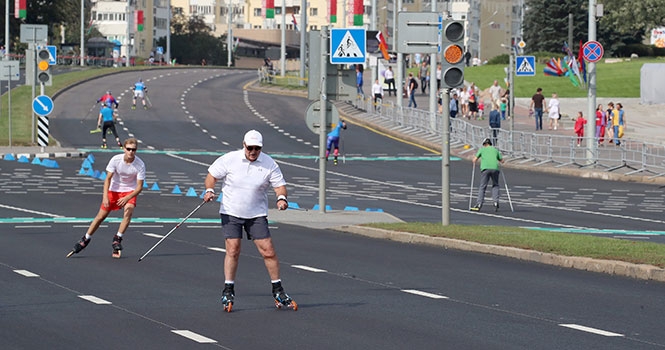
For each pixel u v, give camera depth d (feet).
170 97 380.78
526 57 245.24
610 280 82.43
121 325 60.49
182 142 269.03
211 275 81.87
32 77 231.09
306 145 273.54
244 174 65.72
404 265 90.02
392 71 428.56
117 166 92.89
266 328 60.23
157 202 151.74
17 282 76.79
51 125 291.79
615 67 477.77
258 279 80.07
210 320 62.54
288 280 80.07
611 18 430.61
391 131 301.22
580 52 392.27
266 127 309.01
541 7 583.99
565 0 576.61
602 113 286.05
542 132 298.56
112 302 68.49
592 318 65.05
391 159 247.91
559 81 432.25
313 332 59.21
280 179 66.13
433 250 101.65
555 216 149.28
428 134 292.81
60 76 435.12
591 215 151.74
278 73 523.70
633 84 419.13
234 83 467.93
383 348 55.06
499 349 55.16
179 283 77.36
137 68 526.98
